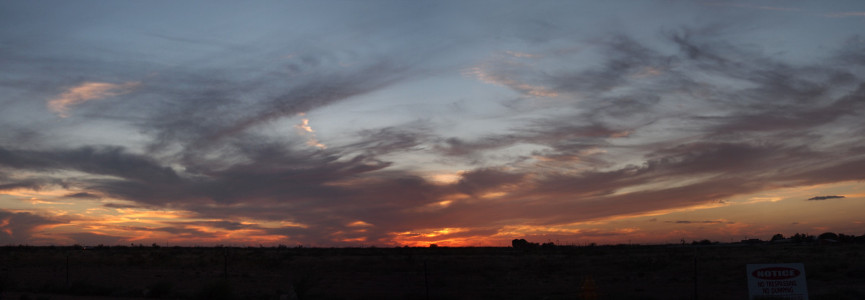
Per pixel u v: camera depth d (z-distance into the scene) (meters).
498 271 49.34
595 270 49.66
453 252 83.56
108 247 101.25
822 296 27.33
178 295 30.12
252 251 91.44
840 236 104.62
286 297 29.41
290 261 62.25
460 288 36.88
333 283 40.22
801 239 111.56
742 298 29.38
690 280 39.75
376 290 35.28
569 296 30.34
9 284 35.16
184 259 65.06
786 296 21.27
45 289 32.84
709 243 119.12
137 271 50.91
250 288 37.47
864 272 37.59
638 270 48.97
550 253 77.06
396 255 72.25
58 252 80.25
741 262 50.03
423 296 30.28
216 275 47.31
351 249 98.19
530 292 33.59
